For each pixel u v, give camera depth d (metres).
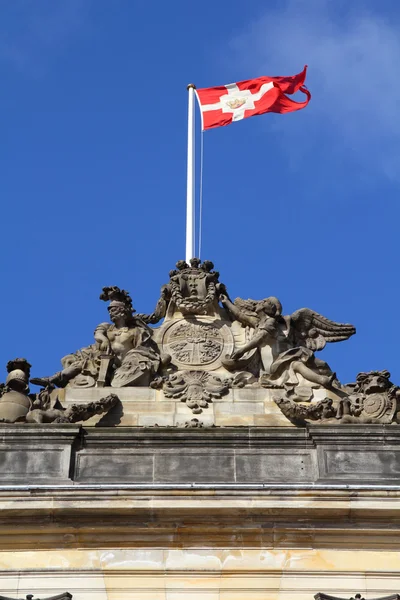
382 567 44.91
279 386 50.56
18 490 45.12
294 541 45.34
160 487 45.31
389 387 49.16
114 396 49.59
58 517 45.19
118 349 51.88
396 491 45.31
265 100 62.19
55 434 47.03
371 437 47.06
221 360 51.84
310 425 47.19
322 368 51.16
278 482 46.19
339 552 45.22
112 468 46.72
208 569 44.84
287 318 52.72
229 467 46.72
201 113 61.88
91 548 45.22
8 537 45.22
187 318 53.12
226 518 45.31
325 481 46.00
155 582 44.66
